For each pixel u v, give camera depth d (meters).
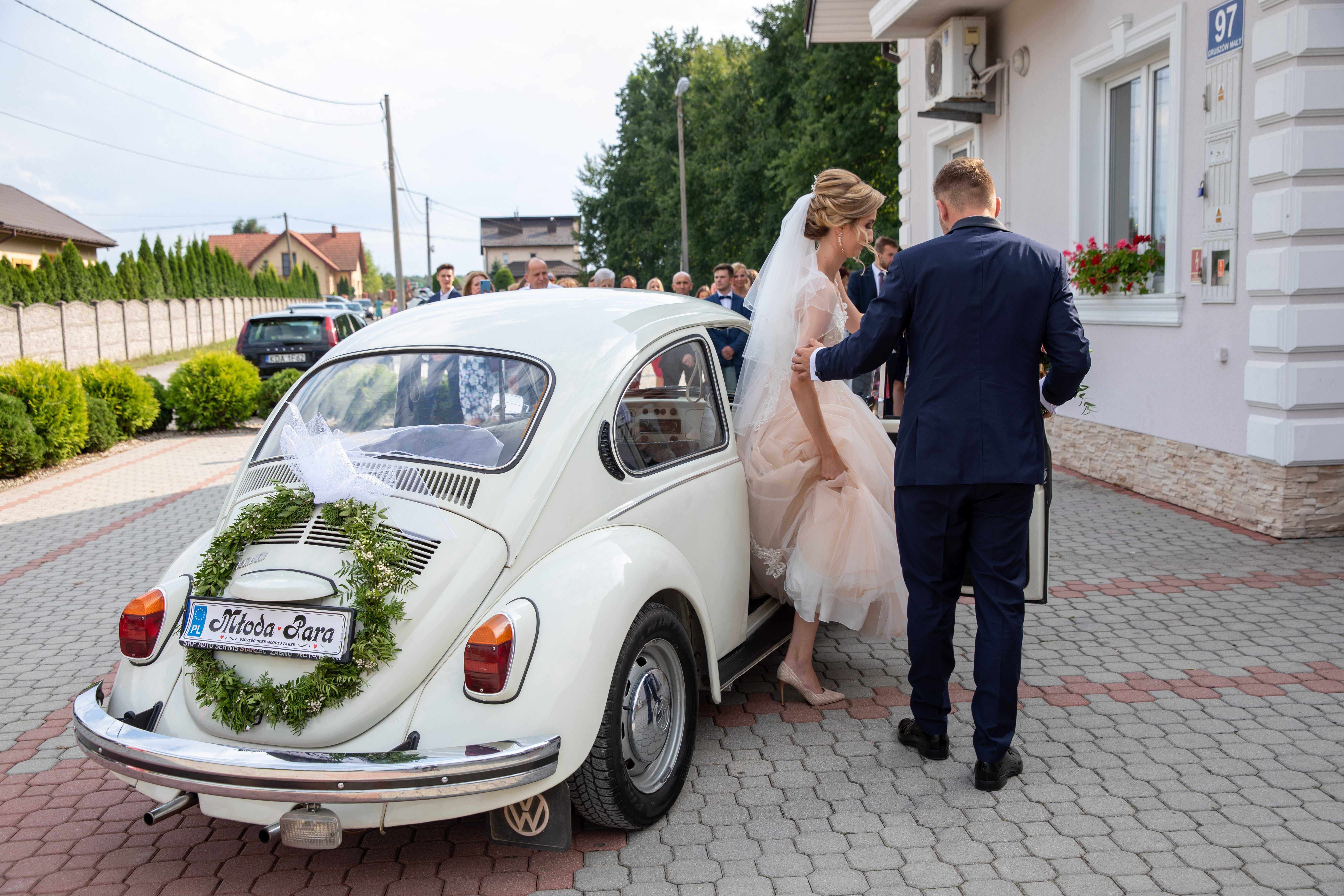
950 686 4.25
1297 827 3.00
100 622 5.55
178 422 14.48
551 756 2.62
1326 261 5.80
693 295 14.55
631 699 3.06
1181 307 7.00
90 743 2.74
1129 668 4.31
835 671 4.51
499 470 2.98
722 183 45.03
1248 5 6.13
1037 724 3.81
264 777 2.52
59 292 30.81
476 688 2.63
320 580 2.73
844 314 3.88
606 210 58.44
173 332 37.66
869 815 3.18
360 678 2.64
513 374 3.26
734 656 3.89
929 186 12.24
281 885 2.91
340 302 39.78
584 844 3.07
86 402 11.97
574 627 2.76
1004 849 2.94
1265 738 3.61
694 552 3.54
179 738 2.76
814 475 3.86
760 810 3.24
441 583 2.76
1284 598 5.12
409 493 2.95
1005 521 3.24
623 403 3.30
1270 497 6.20
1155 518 6.85
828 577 3.74
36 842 3.20
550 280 9.41
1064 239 8.74
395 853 3.08
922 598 3.42
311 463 3.00
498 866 2.97
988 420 3.17
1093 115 8.32
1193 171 6.81
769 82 37.66
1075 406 8.73
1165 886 2.71
